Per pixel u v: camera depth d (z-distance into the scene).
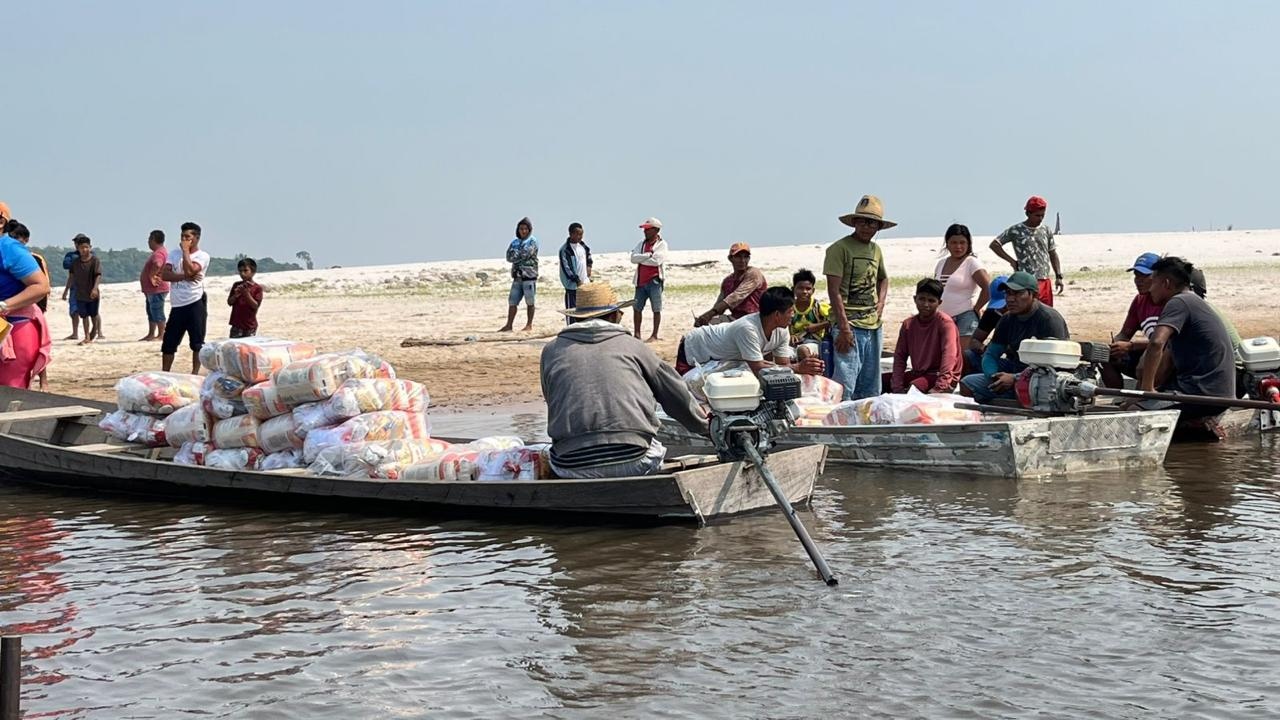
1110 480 9.31
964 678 5.16
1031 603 6.15
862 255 11.62
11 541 7.96
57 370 17.89
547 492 7.99
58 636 5.97
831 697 5.00
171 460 9.83
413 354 20.05
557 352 8.24
